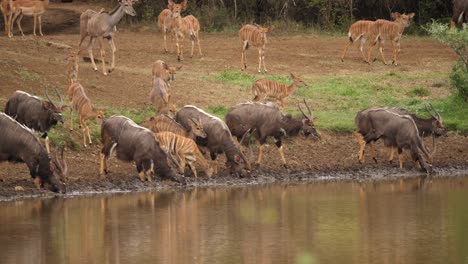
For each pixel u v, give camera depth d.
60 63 54.56
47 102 40.38
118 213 35.44
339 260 29.11
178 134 41.34
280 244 31.05
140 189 40.03
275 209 36.47
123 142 39.91
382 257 29.45
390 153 46.22
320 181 42.88
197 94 52.25
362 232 32.75
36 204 36.94
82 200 37.81
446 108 52.00
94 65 54.19
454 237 32.06
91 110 42.06
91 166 41.53
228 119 43.09
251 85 55.06
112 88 50.97
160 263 28.61
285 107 51.62
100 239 31.44
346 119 49.59
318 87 56.16
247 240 31.56
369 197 39.09
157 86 45.09
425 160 45.59
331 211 36.22
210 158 43.69
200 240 31.45
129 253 29.75
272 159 44.62
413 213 35.88
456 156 46.94
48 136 42.53
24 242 31.00
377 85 57.25
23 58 54.03
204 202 37.66
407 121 44.34
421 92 55.50
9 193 38.22
